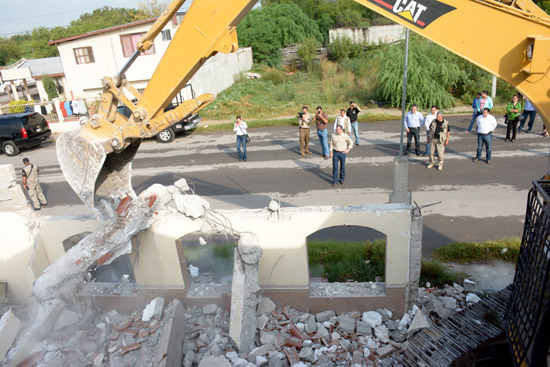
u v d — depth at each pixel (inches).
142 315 255.9
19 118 689.6
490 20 160.4
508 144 539.5
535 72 154.6
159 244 255.3
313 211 241.0
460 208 377.7
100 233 232.8
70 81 955.3
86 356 234.1
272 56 1311.5
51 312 248.1
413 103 749.3
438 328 214.5
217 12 193.3
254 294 231.1
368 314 248.2
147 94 208.7
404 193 247.1
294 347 225.5
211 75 943.0
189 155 605.6
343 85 898.1
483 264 295.3
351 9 1553.9
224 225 246.7
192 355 225.0
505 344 213.5
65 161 219.9
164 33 884.6
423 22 168.6
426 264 288.5
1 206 271.6
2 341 234.4
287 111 813.2
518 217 354.3
